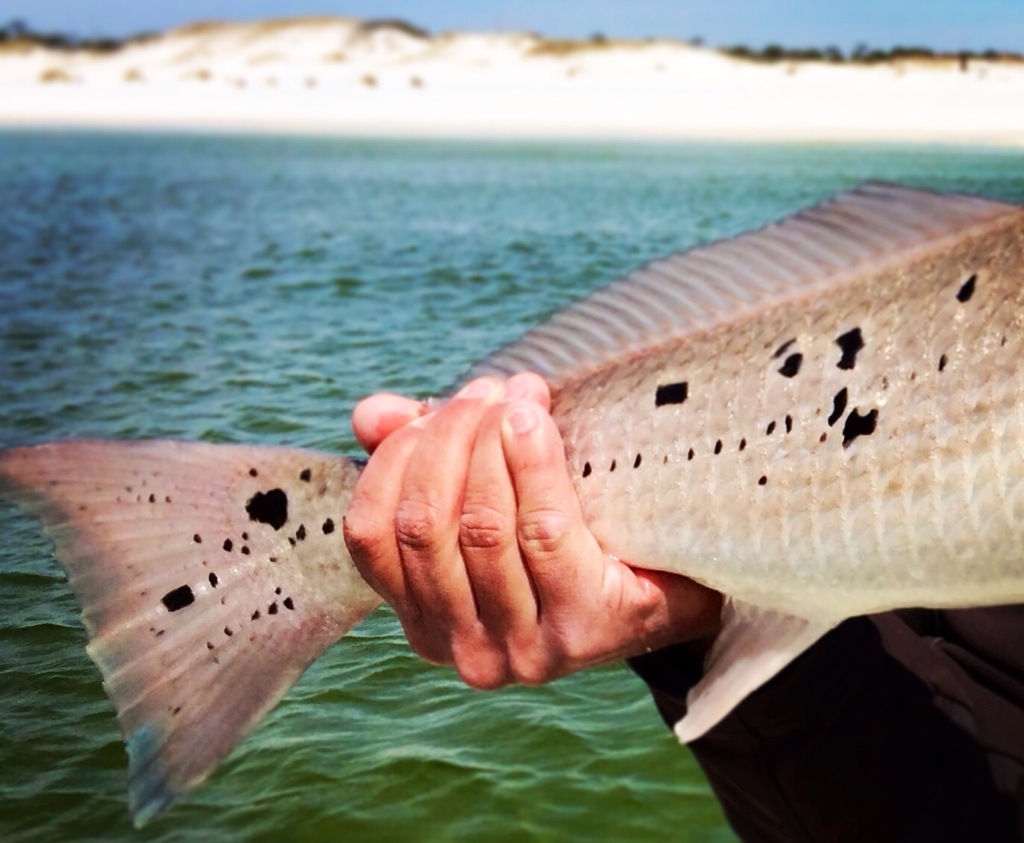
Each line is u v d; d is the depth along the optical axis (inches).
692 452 20.5
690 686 20.4
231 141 534.9
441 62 941.2
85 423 70.4
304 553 22.8
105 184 281.1
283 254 147.7
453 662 20.1
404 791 38.0
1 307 113.2
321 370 81.0
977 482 18.7
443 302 109.3
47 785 37.3
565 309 22.1
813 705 19.7
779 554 19.8
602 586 19.4
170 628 22.4
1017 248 19.2
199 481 22.9
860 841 19.9
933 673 20.9
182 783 21.6
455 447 18.6
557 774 39.0
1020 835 19.3
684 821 37.1
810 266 20.7
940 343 19.3
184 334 97.7
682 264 21.5
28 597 44.9
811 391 20.1
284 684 22.5
